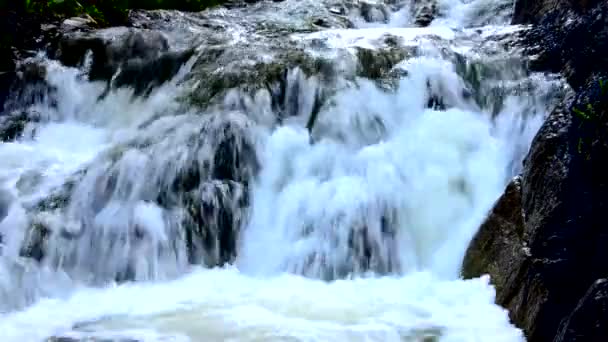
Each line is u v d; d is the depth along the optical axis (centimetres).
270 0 1327
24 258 600
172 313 520
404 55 786
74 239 621
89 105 867
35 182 697
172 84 841
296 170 683
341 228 622
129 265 604
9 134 820
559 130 542
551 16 799
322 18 1168
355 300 542
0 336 492
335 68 771
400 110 740
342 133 719
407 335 475
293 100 759
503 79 750
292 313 516
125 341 473
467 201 650
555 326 457
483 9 1124
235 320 503
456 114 727
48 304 555
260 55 824
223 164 682
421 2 1213
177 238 624
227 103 751
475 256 573
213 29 1038
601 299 408
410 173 668
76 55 898
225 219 645
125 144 729
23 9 942
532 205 532
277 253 622
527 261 503
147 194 663
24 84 880
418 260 616
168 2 1216
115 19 1025
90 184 675
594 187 488
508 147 690
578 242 476
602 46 679
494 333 479
